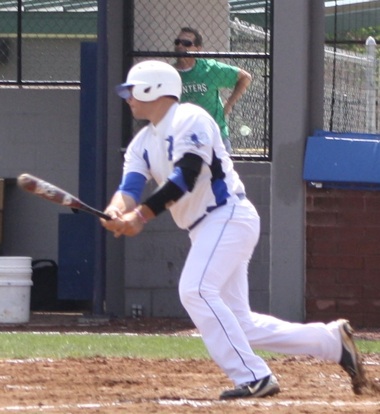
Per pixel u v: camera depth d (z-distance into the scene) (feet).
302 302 112.06
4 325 112.27
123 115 118.73
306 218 112.06
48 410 58.29
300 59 111.04
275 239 111.75
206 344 61.05
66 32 145.69
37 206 141.08
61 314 125.39
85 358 83.15
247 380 61.16
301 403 60.39
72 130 138.72
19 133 139.13
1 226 136.56
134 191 63.57
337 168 110.22
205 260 60.54
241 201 61.98
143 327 109.91
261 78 120.57
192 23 125.18
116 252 120.88
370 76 117.19
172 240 118.01
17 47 136.56
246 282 64.23
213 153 60.95
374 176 110.01
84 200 124.47
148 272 118.42
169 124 61.11
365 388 65.26
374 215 111.96
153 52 116.37
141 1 122.93
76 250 125.18
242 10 129.18
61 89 139.03
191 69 113.70
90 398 64.03
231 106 114.93
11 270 114.21
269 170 118.01
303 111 111.24
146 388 68.80
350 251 112.06
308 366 79.97
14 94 139.03
